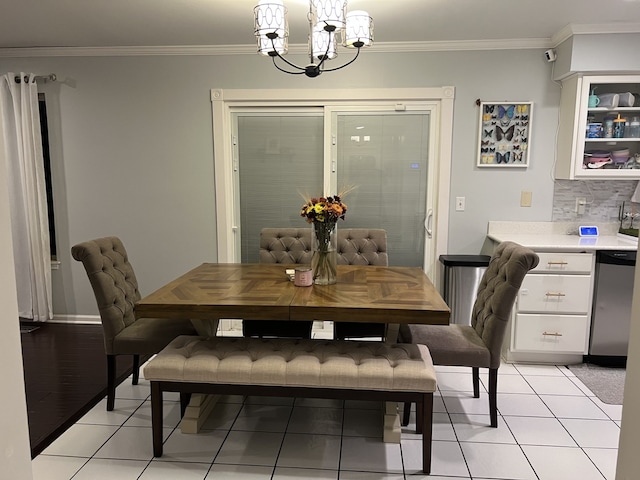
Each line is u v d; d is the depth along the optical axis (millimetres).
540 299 3203
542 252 3160
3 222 874
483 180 3740
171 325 2648
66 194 4031
